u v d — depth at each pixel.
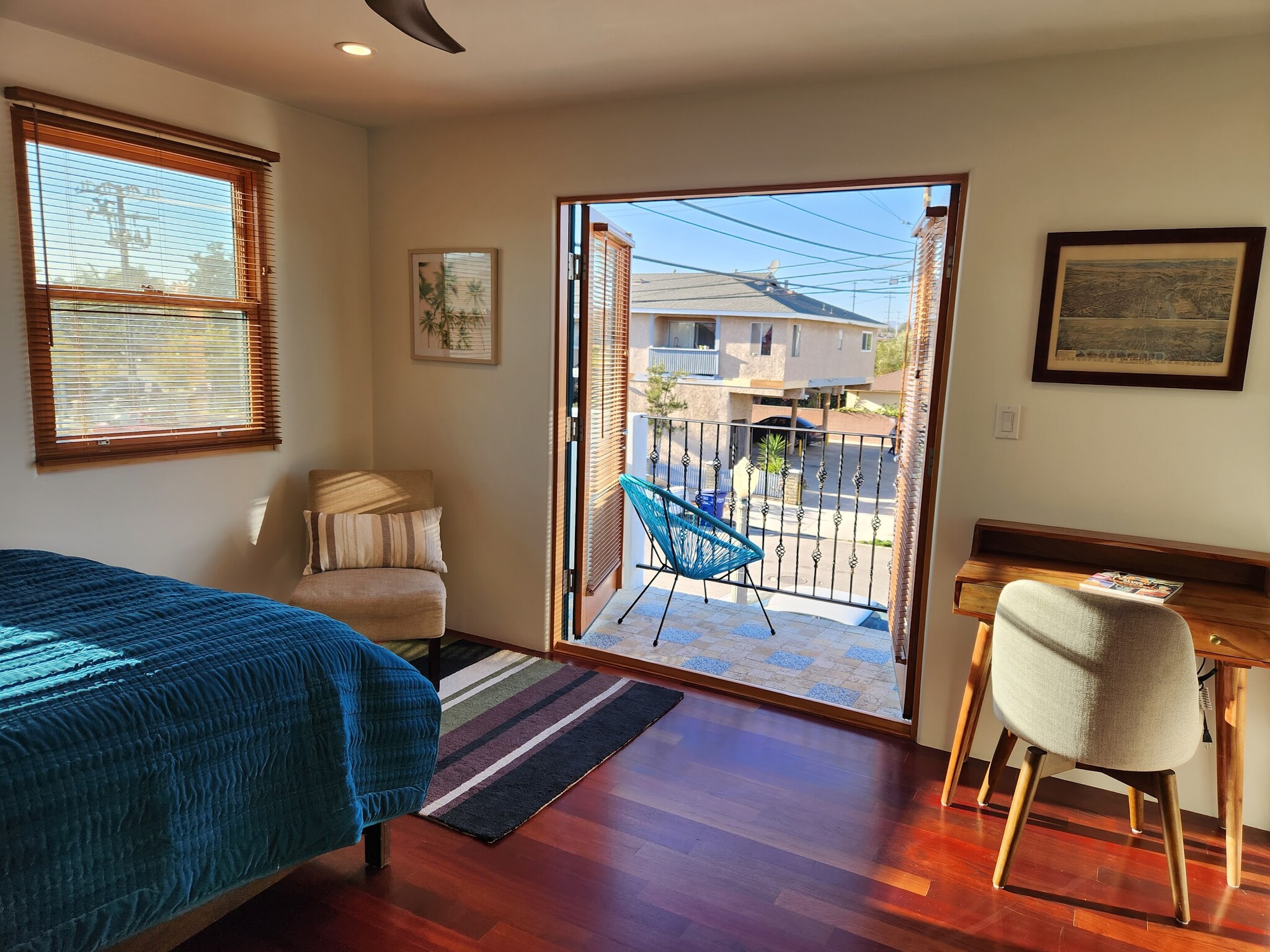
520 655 3.57
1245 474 2.34
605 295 3.92
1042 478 2.57
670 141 3.00
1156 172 2.34
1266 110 2.21
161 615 1.96
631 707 3.07
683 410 10.80
